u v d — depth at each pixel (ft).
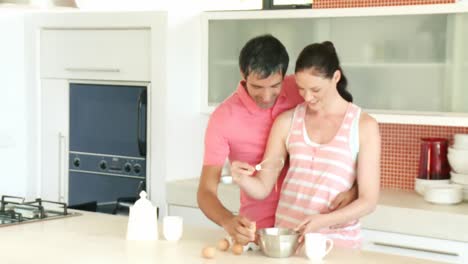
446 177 14.84
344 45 15.15
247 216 10.64
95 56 16.75
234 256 9.31
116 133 16.65
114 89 16.60
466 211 13.17
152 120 16.06
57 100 17.40
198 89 16.79
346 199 9.74
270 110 10.36
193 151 16.74
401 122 14.49
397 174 15.75
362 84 15.02
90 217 11.85
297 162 10.02
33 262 9.04
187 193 15.71
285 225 10.07
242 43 16.25
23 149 17.84
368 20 14.82
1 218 11.61
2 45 17.10
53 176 17.60
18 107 17.62
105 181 16.92
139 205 10.29
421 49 14.32
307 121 10.07
